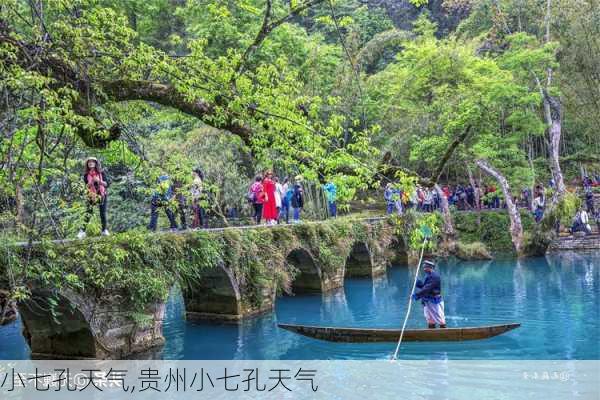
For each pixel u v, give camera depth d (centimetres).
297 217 1911
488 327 1138
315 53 2562
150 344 1121
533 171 2655
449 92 2636
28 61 668
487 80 2477
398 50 3728
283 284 1546
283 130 735
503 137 2712
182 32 2502
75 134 742
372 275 2264
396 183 740
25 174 654
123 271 991
